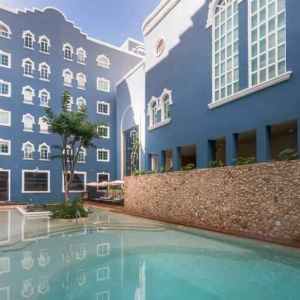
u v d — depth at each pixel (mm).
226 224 13023
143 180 19828
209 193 14109
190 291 6691
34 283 7199
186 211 15617
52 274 7887
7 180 30250
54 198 32312
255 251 9922
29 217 19875
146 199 19375
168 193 17172
